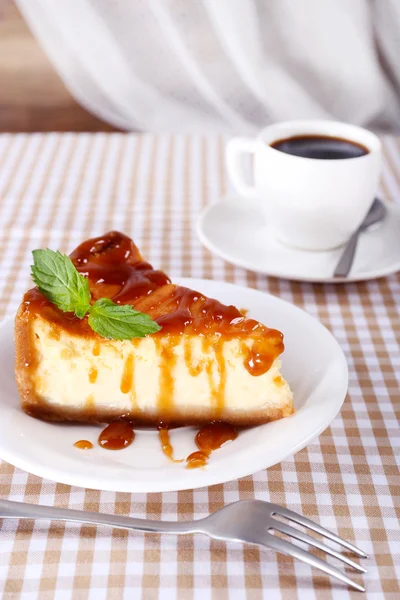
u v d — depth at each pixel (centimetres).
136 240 62
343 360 45
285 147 60
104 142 81
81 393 44
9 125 116
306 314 49
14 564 37
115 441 42
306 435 40
